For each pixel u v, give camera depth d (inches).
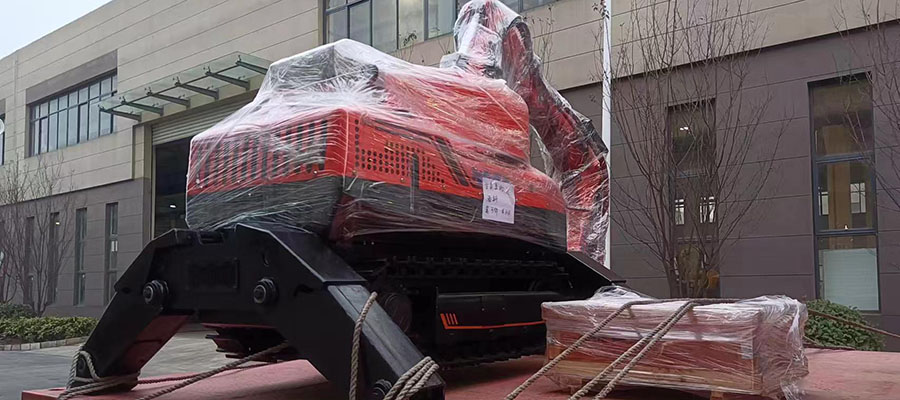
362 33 692.7
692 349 136.0
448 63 190.1
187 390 166.7
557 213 193.3
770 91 446.0
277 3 765.3
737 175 406.6
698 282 382.9
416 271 158.7
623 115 398.9
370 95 146.2
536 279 205.2
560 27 534.3
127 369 155.6
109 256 997.2
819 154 440.5
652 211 428.1
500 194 167.8
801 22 438.6
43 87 1135.6
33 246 1072.2
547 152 252.7
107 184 998.4
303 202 135.0
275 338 163.8
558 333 154.5
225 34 816.3
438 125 156.3
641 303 141.1
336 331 117.0
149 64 916.6
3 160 1240.2
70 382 155.5
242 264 130.6
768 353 136.4
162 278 143.2
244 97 805.2
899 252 402.3
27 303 1059.9
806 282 431.5
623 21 480.7
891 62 378.9
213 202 148.5
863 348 323.6
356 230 138.1
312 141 136.1
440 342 152.7
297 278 122.0
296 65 155.4
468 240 169.9
